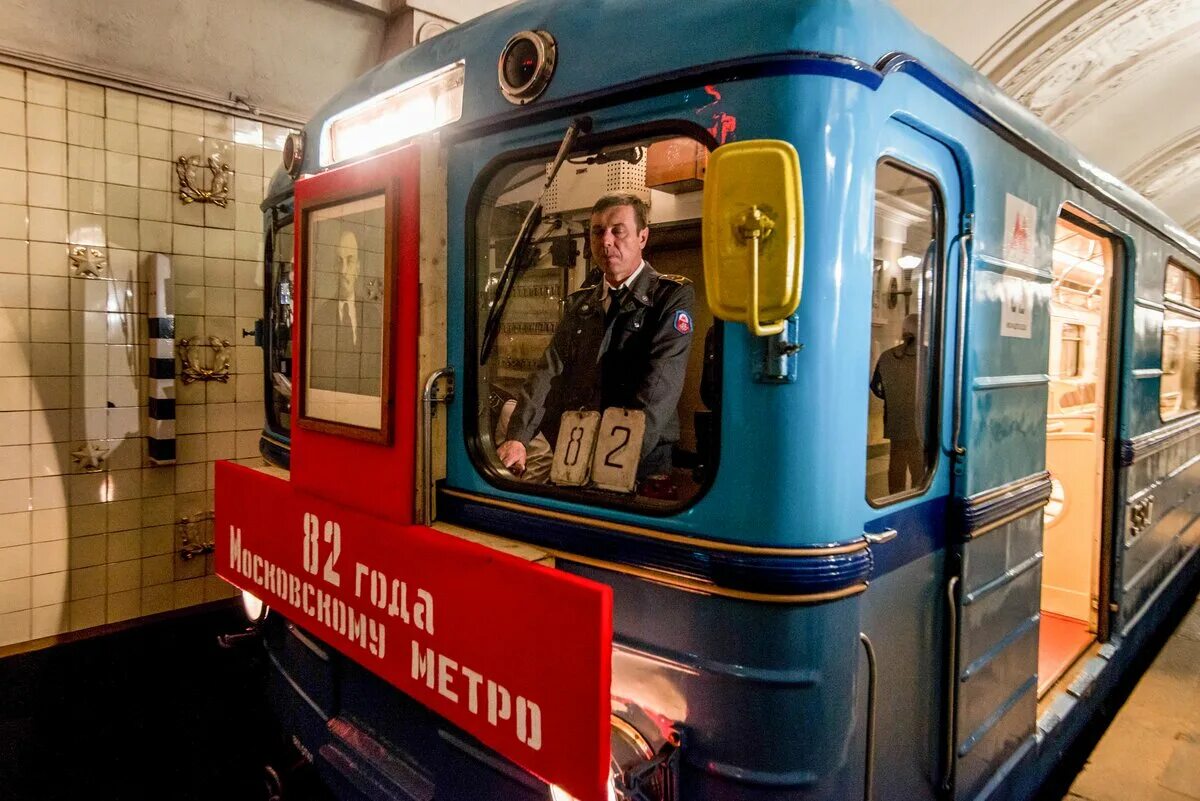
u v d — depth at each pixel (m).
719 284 1.31
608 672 1.38
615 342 1.92
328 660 2.30
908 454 2.08
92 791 2.91
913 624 1.96
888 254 2.06
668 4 1.60
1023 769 2.64
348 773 2.11
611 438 1.79
